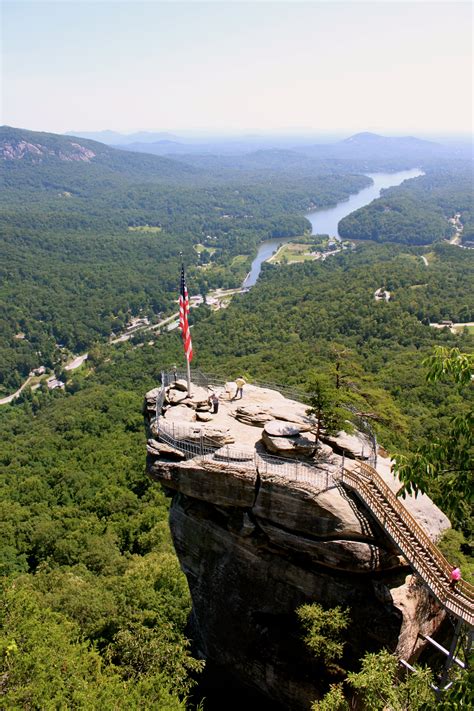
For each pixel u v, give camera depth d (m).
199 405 31.50
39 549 62.00
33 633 24.64
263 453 26.14
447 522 25.86
